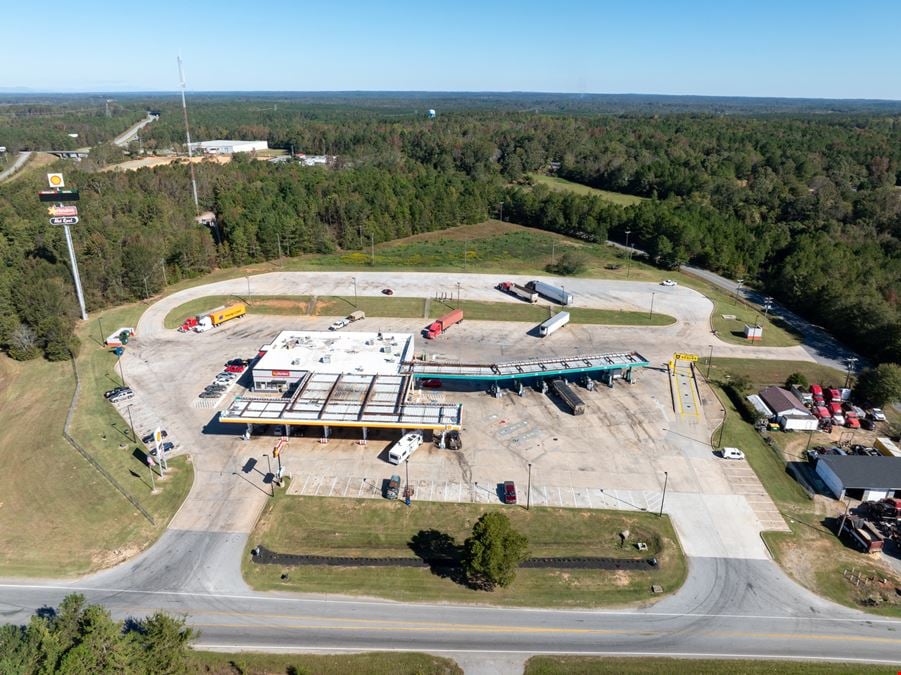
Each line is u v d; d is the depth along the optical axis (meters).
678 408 81.94
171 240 139.88
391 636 46.84
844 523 58.34
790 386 87.56
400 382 80.50
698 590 51.72
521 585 51.84
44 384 88.75
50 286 103.88
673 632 47.50
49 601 49.78
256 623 47.94
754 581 52.75
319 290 130.38
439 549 55.97
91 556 55.00
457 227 192.75
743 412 81.56
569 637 46.97
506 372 83.88
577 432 75.62
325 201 174.12
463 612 49.25
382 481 65.44
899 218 167.25
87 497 63.03
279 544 56.41
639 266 154.00
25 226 141.25
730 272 151.00
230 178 197.62
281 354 88.88
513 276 143.12
